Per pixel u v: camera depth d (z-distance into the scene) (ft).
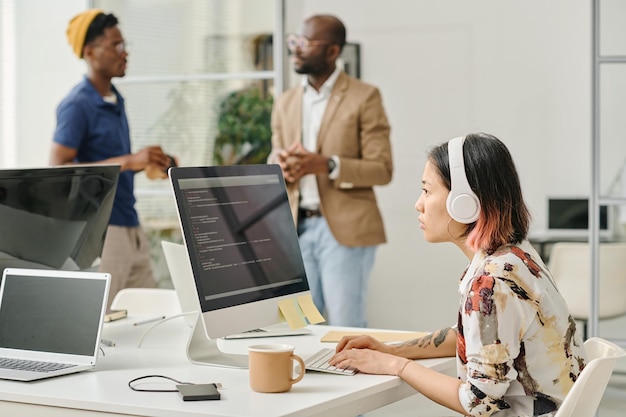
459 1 19.58
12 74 20.21
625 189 13.51
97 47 14.37
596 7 13.51
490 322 6.00
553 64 19.13
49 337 7.09
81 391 6.10
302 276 7.75
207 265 6.86
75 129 14.07
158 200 16.31
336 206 14.76
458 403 6.20
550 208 18.84
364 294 15.02
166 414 5.60
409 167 20.02
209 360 7.18
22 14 20.11
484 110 19.56
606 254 13.66
